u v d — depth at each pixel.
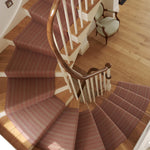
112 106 3.93
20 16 3.71
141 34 5.34
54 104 3.21
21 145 2.86
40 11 3.44
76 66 5.02
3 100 3.09
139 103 4.11
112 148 3.33
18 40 3.44
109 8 5.33
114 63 4.96
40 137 2.97
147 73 4.73
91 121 3.47
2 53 3.63
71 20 3.21
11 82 3.31
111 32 4.86
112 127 3.53
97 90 3.90
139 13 5.75
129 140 3.46
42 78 3.35
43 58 3.37
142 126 3.62
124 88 4.46
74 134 3.04
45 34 3.44
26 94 3.13
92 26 5.39
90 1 3.06
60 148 2.93
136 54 5.04
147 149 2.58
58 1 2.08
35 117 3.06
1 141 2.28
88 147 3.17
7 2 3.34
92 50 5.21
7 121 3.04
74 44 3.22
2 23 3.45
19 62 3.36
